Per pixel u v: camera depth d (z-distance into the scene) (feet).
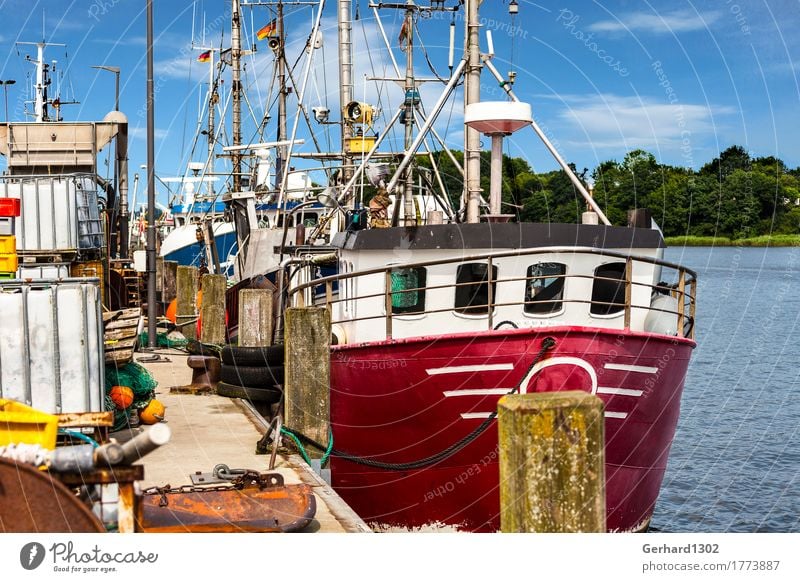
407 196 46.47
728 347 85.56
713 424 55.52
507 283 31.63
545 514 14.66
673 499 41.60
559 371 28.68
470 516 31.68
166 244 116.16
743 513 39.78
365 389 32.04
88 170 66.03
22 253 44.37
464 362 29.40
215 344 51.78
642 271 32.65
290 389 30.99
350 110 62.69
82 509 14.11
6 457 14.16
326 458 30.50
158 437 14.16
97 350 24.77
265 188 91.20
